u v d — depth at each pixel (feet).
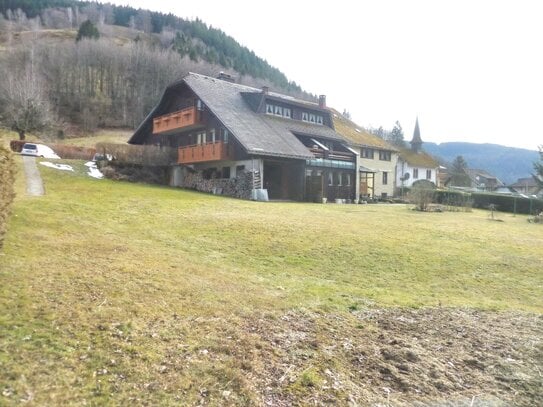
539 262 39.42
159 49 306.96
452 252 40.88
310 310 21.68
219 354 15.89
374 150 141.69
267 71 389.60
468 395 14.89
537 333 21.01
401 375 15.83
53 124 163.32
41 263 23.06
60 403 12.01
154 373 14.11
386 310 23.18
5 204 24.73
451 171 281.74
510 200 113.60
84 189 63.36
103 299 19.15
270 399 13.66
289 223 48.19
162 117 105.40
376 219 60.44
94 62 254.27
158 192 69.62
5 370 12.96
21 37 338.13
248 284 25.21
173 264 27.43
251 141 82.94
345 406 13.69
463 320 22.50
